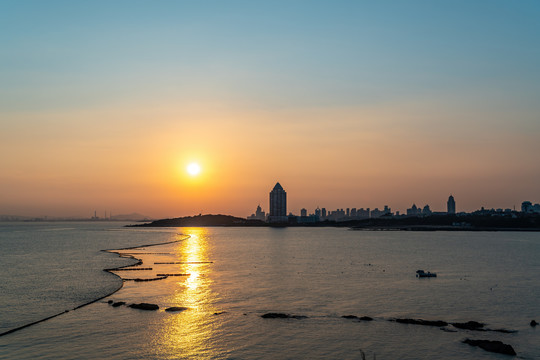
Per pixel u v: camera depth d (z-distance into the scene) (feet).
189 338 208.95
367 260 536.01
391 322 234.79
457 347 197.88
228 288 328.29
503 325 230.68
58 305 269.03
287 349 195.83
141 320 236.63
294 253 643.45
